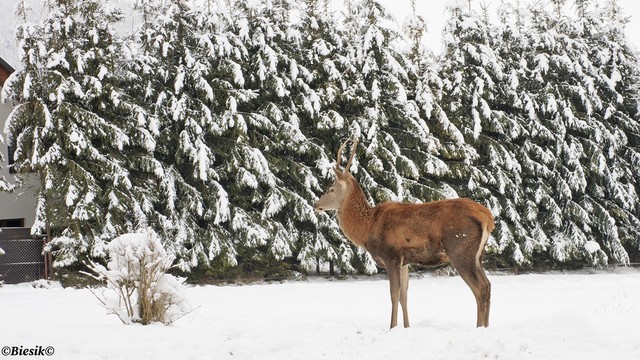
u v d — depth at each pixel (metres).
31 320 13.55
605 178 33.50
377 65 29.78
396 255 10.91
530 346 8.79
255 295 20.50
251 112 27.80
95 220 25.34
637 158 34.16
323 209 11.74
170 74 27.66
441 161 29.50
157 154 27.34
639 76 35.97
